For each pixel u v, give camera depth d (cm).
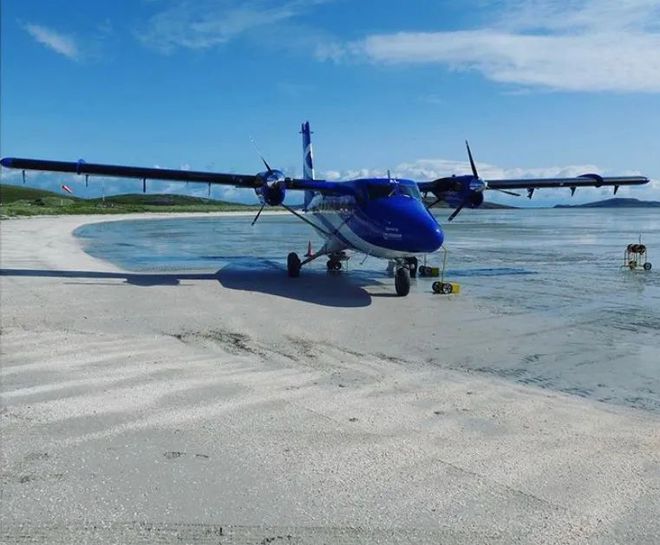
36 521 398
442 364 834
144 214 9694
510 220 9219
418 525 400
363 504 427
